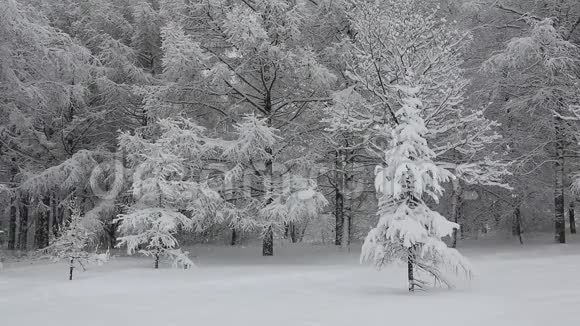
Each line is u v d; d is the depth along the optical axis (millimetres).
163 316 6418
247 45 14695
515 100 16766
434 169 8141
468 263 7941
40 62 16875
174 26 15344
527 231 22312
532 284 8078
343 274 11375
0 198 20484
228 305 7152
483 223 21656
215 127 17578
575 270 9641
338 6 16469
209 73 15102
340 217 19953
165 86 16219
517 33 17625
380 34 12367
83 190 21531
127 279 10969
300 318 5969
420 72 11883
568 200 19688
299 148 18266
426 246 7863
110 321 6203
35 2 19750
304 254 17672
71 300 8242
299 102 17500
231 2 16438
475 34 17703
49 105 18188
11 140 19797
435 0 16359
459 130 12484
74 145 21516
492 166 13242
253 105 17766
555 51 15023
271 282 10125
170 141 14258
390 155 8375
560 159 16969
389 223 8039
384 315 5965
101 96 20438
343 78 17469
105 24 20406
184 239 22578
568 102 15523
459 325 5195
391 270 11969
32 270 13516
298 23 15320
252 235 24906
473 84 17234
